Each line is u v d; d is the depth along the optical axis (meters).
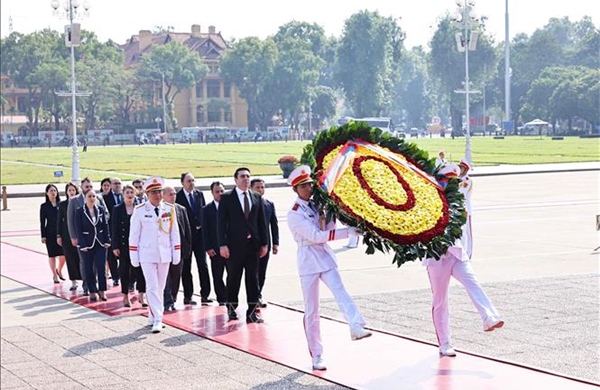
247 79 127.62
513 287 15.05
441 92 85.88
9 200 40.31
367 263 18.58
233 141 123.94
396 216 9.89
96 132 119.88
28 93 127.25
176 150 92.06
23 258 21.52
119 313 14.39
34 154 90.88
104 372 10.61
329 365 10.48
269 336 12.21
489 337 11.51
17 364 11.09
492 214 27.98
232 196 13.21
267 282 16.78
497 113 73.88
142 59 125.06
